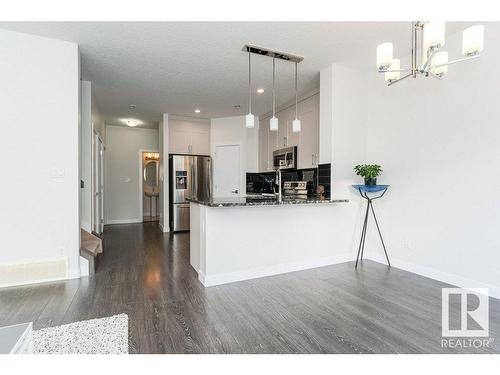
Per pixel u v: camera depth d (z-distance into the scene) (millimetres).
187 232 5969
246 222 3074
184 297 2578
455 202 2846
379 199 3697
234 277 3002
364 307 2369
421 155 3166
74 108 2928
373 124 3752
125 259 3855
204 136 6430
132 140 7270
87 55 3180
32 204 2803
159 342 1839
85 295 2596
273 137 5570
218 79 3949
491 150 2551
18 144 2734
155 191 8164
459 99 2793
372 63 3502
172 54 3170
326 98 3619
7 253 2738
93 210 4680
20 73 2727
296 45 3004
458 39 2783
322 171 3713
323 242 3568
